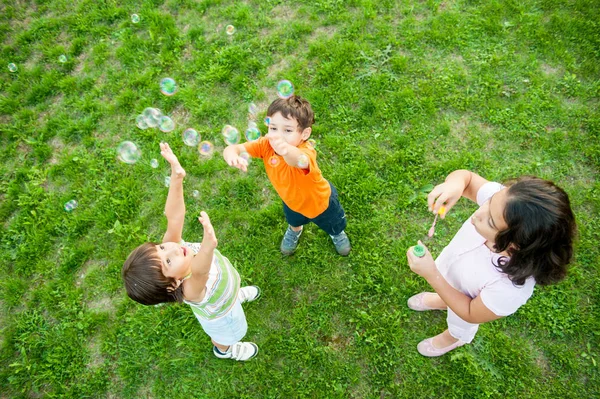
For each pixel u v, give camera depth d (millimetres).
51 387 2729
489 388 2574
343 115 3518
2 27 4180
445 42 3770
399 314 2818
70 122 3646
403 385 2629
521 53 3680
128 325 2859
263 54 3863
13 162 3527
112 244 3164
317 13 4039
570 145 3252
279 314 2902
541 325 2699
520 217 1365
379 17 3959
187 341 2805
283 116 2047
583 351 2637
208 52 3877
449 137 3385
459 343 2504
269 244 3100
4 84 3904
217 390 2693
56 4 4289
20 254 3119
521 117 3385
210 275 2002
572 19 3736
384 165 3297
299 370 2717
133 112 3674
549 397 2539
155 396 2701
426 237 3049
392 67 3699
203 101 3668
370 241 3047
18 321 2908
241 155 2219
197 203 3281
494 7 3869
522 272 1484
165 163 3424
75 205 3281
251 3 4141
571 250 1461
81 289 2994
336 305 2873
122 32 4070
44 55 4020
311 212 2342
